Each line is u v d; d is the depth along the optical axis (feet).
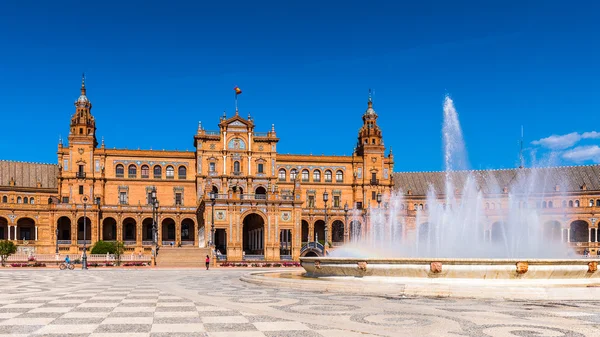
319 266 113.19
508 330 56.65
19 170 444.96
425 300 84.23
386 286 94.48
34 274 182.50
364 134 466.29
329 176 458.50
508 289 88.22
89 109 424.46
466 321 62.28
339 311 70.08
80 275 176.04
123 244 357.82
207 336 52.85
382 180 459.73
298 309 72.08
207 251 300.40
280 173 451.53
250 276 131.44
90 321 61.93
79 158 411.54
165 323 60.39
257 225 355.15
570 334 54.54
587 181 446.19
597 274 100.42
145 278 156.04
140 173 424.05
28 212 393.91
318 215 433.89
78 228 411.34
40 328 57.16
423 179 494.59
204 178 415.64
